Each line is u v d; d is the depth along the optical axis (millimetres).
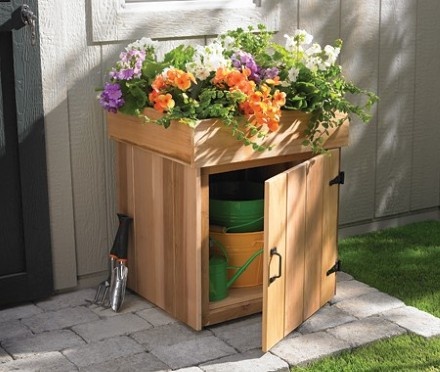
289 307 2926
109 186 3316
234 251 3115
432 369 2736
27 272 3182
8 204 3113
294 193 2863
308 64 3088
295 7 3594
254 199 3381
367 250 3789
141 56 3004
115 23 3178
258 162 2996
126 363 2756
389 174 4082
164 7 3277
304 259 2988
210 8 3346
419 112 4117
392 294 3311
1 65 3002
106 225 3342
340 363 2781
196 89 2912
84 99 3195
